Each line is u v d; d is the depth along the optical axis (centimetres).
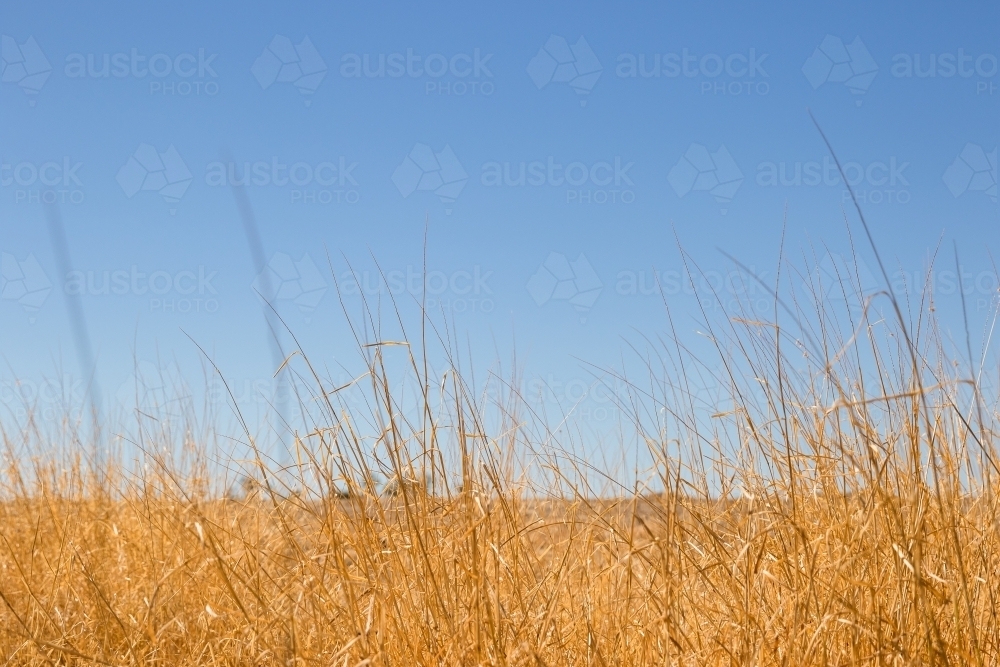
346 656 269
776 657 258
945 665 237
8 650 346
